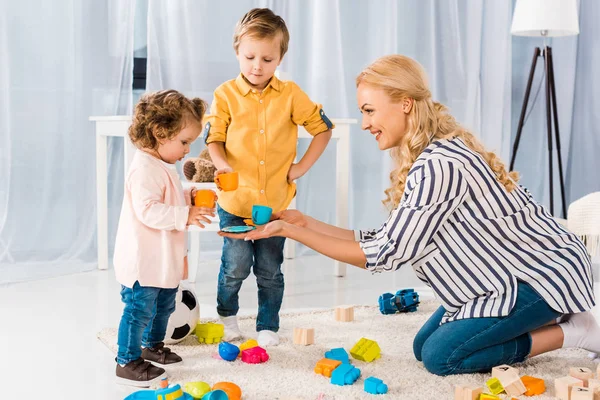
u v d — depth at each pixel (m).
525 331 1.61
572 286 1.59
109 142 2.87
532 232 1.64
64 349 1.83
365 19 3.28
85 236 2.84
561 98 3.69
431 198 1.55
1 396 1.51
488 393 1.49
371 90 1.64
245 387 1.53
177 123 1.58
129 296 1.58
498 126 3.54
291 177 1.96
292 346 1.84
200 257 3.05
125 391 1.54
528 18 3.16
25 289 2.47
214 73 3.00
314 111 1.97
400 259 1.59
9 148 2.65
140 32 2.91
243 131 1.90
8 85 2.63
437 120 1.67
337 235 1.85
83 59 2.76
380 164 3.37
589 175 3.76
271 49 1.82
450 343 1.59
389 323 2.07
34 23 2.66
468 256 1.61
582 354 1.79
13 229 2.70
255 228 1.66
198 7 2.92
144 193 1.55
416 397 1.47
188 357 1.74
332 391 1.51
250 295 2.44
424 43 3.38
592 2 3.68
